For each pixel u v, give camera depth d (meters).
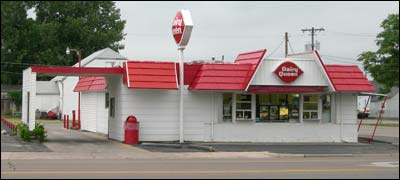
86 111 41.53
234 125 30.97
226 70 30.16
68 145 27.17
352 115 32.44
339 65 31.55
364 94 33.75
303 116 31.94
